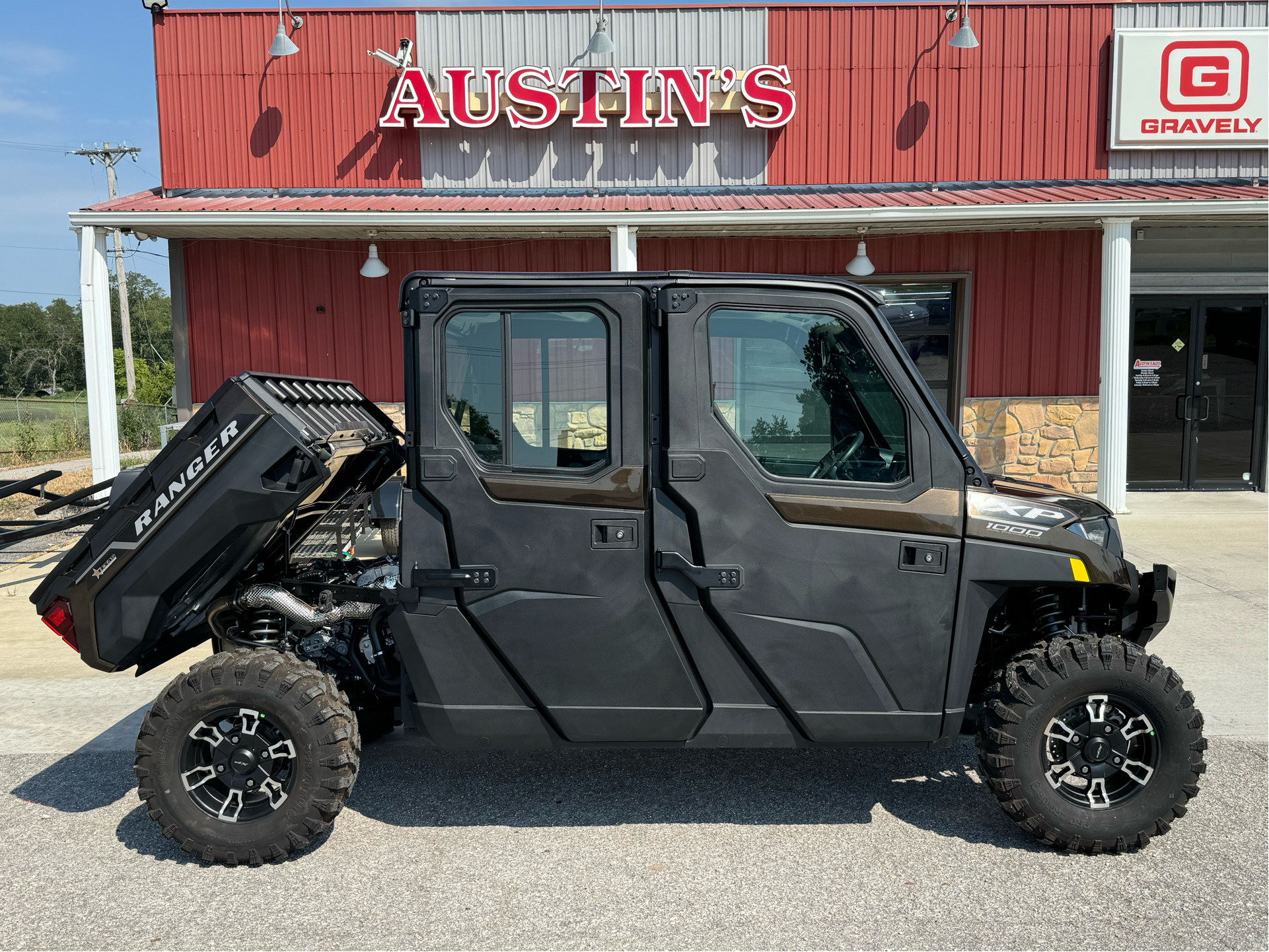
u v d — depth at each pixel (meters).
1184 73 11.01
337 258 11.70
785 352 3.30
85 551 3.50
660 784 4.11
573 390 3.30
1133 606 3.72
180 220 9.68
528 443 3.33
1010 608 3.98
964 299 11.52
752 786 4.09
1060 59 11.22
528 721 3.45
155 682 5.66
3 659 6.09
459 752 4.50
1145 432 11.89
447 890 3.23
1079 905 3.08
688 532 3.32
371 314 11.78
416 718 3.60
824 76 11.31
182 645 4.10
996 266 11.48
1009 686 3.38
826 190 11.18
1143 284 11.66
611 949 2.85
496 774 4.24
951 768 4.27
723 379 3.29
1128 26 11.18
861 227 10.61
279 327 11.76
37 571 8.54
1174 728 3.33
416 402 3.33
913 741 3.42
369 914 3.08
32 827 3.76
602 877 3.30
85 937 2.95
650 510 3.33
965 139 11.33
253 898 3.19
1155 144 11.12
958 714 3.41
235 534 3.44
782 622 3.33
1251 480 11.93
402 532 3.37
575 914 3.06
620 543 3.32
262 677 3.36
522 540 3.33
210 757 3.54
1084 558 3.38
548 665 3.38
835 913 3.04
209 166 11.38
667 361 3.25
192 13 11.20
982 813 3.79
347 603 3.86
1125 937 2.89
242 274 11.66
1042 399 11.64
